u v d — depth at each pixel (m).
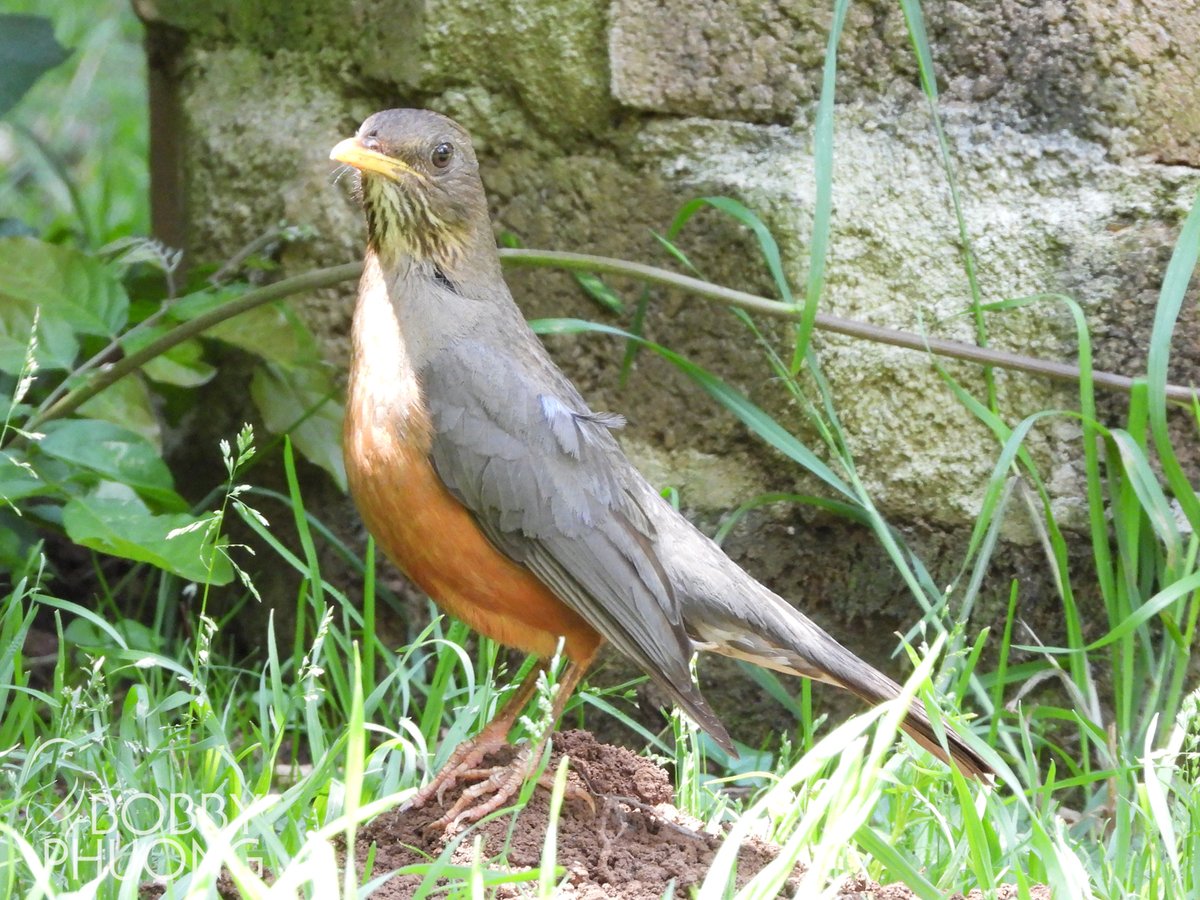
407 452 4.27
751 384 5.20
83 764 4.09
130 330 5.47
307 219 5.58
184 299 5.39
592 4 5.25
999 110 5.11
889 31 5.14
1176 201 5.00
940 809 4.11
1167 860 3.81
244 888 2.82
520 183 5.43
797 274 5.10
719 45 5.21
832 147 4.86
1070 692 4.85
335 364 5.58
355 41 5.52
